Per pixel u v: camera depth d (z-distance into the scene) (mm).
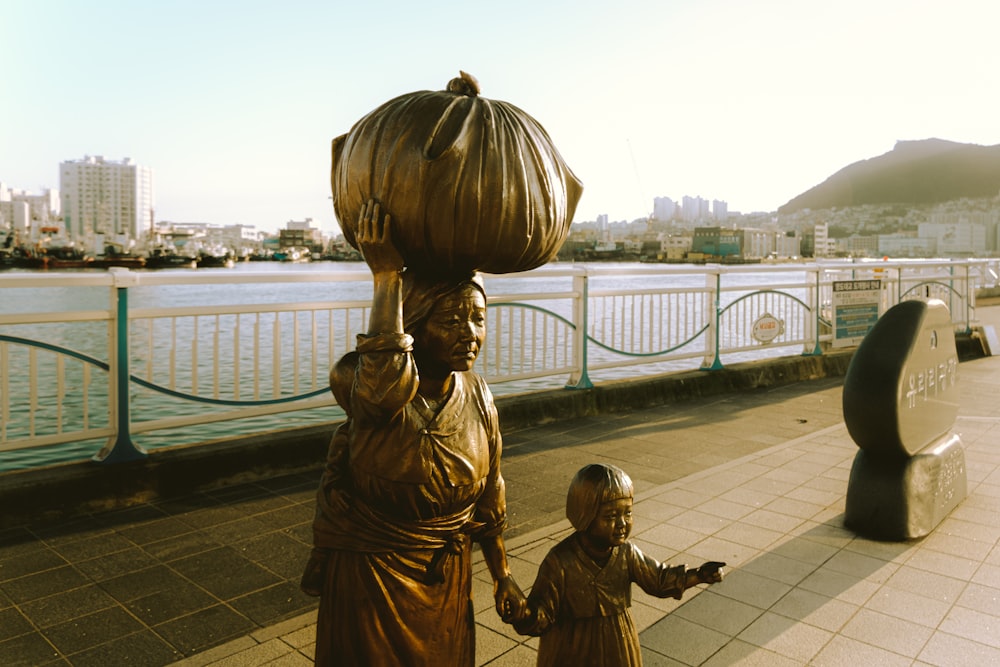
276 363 5988
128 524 4859
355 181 1941
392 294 1897
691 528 4891
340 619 2061
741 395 9812
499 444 2268
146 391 10742
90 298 30156
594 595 2529
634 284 24422
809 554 4488
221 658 3229
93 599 3816
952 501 5234
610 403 8602
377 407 1828
